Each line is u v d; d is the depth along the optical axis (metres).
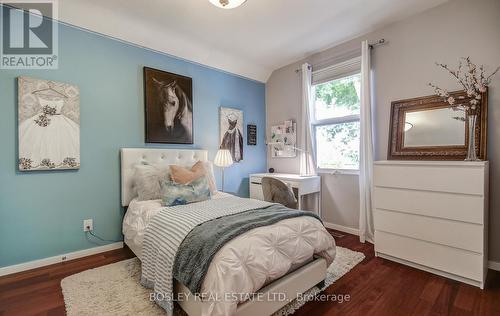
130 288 1.86
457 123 2.29
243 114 3.98
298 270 1.67
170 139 3.09
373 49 2.92
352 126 3.21
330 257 1.90
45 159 2.23
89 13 2.40
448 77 2.37
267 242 1.48
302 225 1.74
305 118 3.56
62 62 2.35
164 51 3.04
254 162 4.15
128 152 2.69
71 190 2.41
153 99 2.94
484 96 2.14
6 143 2.09
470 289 1.87
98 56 2.57
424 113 2.50
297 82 3.84
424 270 2.17
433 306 1.67
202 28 2.83
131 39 2.75
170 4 2.36
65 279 2.00
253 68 3.97
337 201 3.34
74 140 2.38
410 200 2.21
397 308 1.65
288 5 2.40
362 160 2.92
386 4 2.41
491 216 2.15
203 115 3.48
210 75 3.57
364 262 2.34
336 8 2.46
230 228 1.51
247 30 2.88
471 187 1.90
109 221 2.65
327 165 3.49
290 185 3.25
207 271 1.29
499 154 2.11
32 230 2.21
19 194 2.15
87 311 1.59
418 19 2.56
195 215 1.85
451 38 2.35
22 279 2.02
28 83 2.15
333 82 3.40
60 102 2.31
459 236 1.96
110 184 2.65
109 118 2.64
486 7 2.17
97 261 2.36
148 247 1.83
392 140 2.72
